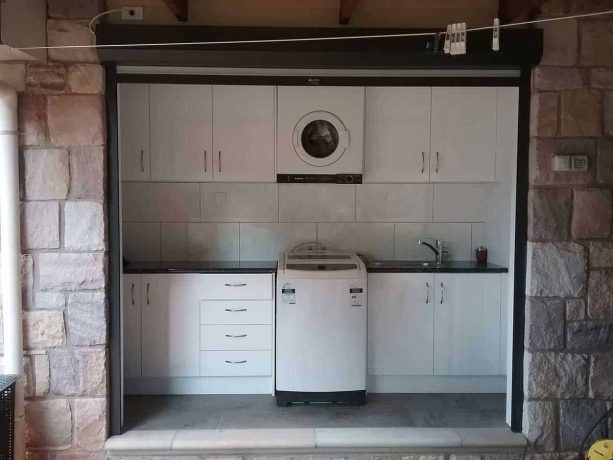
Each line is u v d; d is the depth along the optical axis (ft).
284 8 9.92
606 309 9.98
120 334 10.05
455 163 13.10
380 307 12.47
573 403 10.05
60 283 9.66
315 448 10.03
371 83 10.34
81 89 9.54
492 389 12.82
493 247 13.78
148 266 12.85
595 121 9.82
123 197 13.87
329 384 11.82
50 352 9.72
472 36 9.69
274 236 14.11
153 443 9.89
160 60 9.57
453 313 12.54
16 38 8.43
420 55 9.71
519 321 10.23
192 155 12.84
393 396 12.53
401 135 13.07
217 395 12.50
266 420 11.08
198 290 12.26
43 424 9.75
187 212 13.98
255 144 12.85
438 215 14.10
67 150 9.57
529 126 9.93
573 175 9.84
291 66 9.75
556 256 9.91
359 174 12.88
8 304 9.36
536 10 9.70
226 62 9.65
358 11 9.98
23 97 9.48
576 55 9.76
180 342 12.30
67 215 9.62
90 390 9.78
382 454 10.12
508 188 13.01
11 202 9.29
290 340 11.75
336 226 14.12
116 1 9.73
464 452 10.12
